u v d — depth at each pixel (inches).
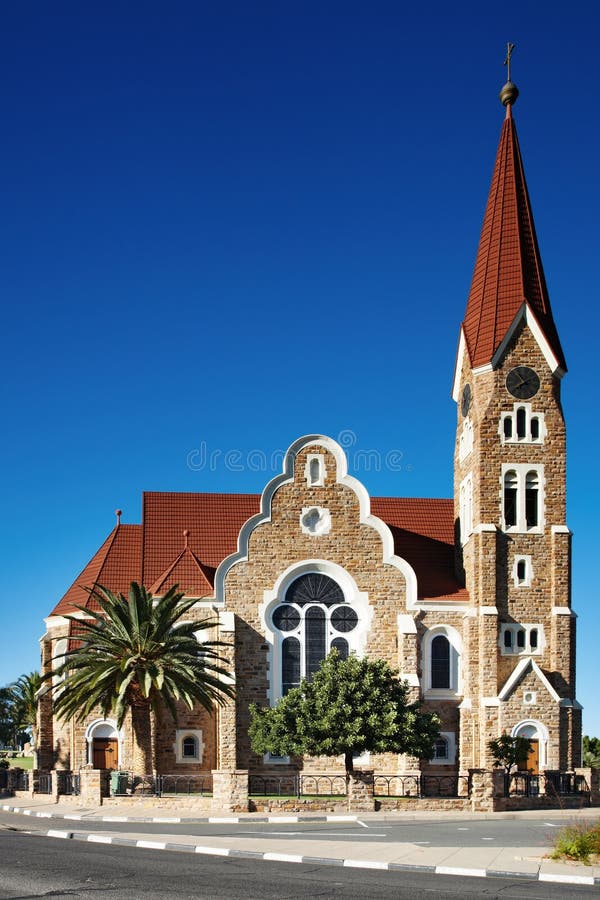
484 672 2501.2
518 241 2763.3
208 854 1310.3
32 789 2347.4
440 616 2615.7
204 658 2503.7
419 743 2191.2
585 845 1241.4
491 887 1061.1
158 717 2325.3
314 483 2645.2
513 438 2632.9
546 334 2684.5
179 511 2938.0
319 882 1075.9
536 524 2620.6
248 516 2952.8
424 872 1178.6
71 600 2792.8
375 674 2252.7
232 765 2427.4
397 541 2849.4
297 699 2244.1
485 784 2022.6
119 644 2212.1
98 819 1798.7
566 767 2470.5
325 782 2468.0
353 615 2605.8
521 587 2571.4
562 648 2536.9
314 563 2610.7
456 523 2834.6
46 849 1310.3
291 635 2581.2
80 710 2517.2
